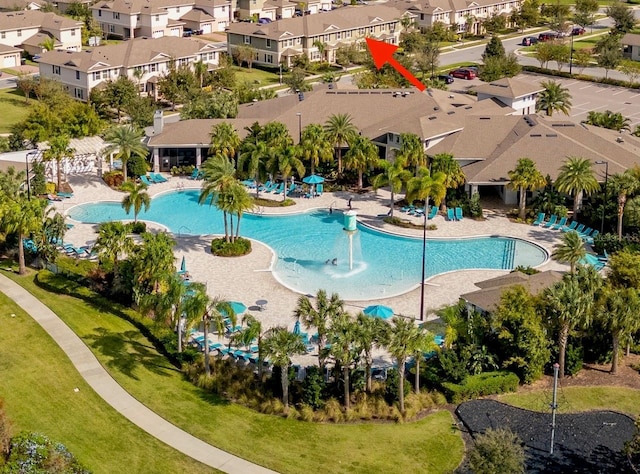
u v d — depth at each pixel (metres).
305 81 162.62
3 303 76.62
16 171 105.12
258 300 78.38
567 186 95.06
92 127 126.94
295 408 61.81
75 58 150.62
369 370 62.53
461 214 98.88
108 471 54.16
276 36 173.50
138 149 108.69
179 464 55.16
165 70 158.00
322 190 108.06
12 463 51.78
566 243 79.00
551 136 106.75
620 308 64.12
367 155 104.62
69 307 76.25
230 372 65.25
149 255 73.44
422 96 124.31
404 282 82.88
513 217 99.25
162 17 199.00
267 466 55.22
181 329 71.50
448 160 98.56
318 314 62.06
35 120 122.75
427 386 64.12
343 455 56.66
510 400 63.28
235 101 128.12
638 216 89.69
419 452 57.19
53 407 60.84
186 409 61.34
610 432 59.31
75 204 103.00
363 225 97.56
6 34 178.62
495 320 65.62
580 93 160.38
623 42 187.62
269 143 107.25
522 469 52.34
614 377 66.62
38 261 85.56
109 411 60.62
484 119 114.31
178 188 109.12
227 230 89.94
